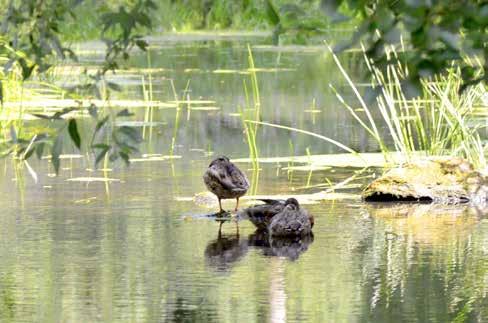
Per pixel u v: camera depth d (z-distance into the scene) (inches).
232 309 377.7
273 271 436.5
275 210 522.3
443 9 194.7
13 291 405.7
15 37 278.4
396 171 615.8
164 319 364.8
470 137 695.1
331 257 462.9
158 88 1259.8
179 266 445.7
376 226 532.7
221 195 560.7
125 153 259.9
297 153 792.3
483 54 207.5
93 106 263.1
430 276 426.6
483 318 363.3
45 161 755.4
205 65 1558.8
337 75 1389.0
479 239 498.9
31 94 1109.1
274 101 1128.8
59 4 277.4
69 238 502.9
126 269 441.4
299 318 365.4
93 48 1667.1
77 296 397.7
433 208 588.7
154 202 598.5
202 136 883.4
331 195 619.5
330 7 191.5
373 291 402.3
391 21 197.3
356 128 921.5
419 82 203.8
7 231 519.8
